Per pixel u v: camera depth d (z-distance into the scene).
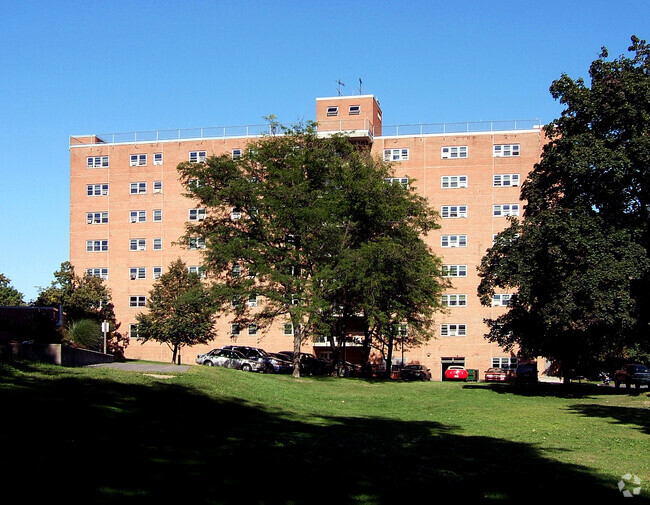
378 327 57.06
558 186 42.03
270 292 45.91
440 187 76.12
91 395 17.75
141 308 79.38
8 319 30.25
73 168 82.50
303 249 46.97
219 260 47.19
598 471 13.77
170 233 79.62
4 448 11.30
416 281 50.59
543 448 17.09
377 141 77.94
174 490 10.05
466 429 21.34
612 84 38.22
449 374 67.25
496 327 46.69
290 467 12.36
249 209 47.97
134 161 81.38
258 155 48.28
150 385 21.62
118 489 9.79
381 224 50.12
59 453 11.46
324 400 31.06
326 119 81.94
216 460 12.47
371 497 10.41
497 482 12.12
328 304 45.62
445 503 10.30
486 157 75.75
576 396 38.97
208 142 80.06
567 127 40.84
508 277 39.78
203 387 24.08
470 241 74.94
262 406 23.34
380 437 17.88
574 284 35.59
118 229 80.81
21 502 8.68
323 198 46.50
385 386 44.34
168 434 14.79
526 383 55.25
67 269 70.50
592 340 43.06
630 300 35.75
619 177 36.31
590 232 37.06
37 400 15.70
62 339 34.41
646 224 37.47
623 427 22.58
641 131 37.16
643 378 46.12
